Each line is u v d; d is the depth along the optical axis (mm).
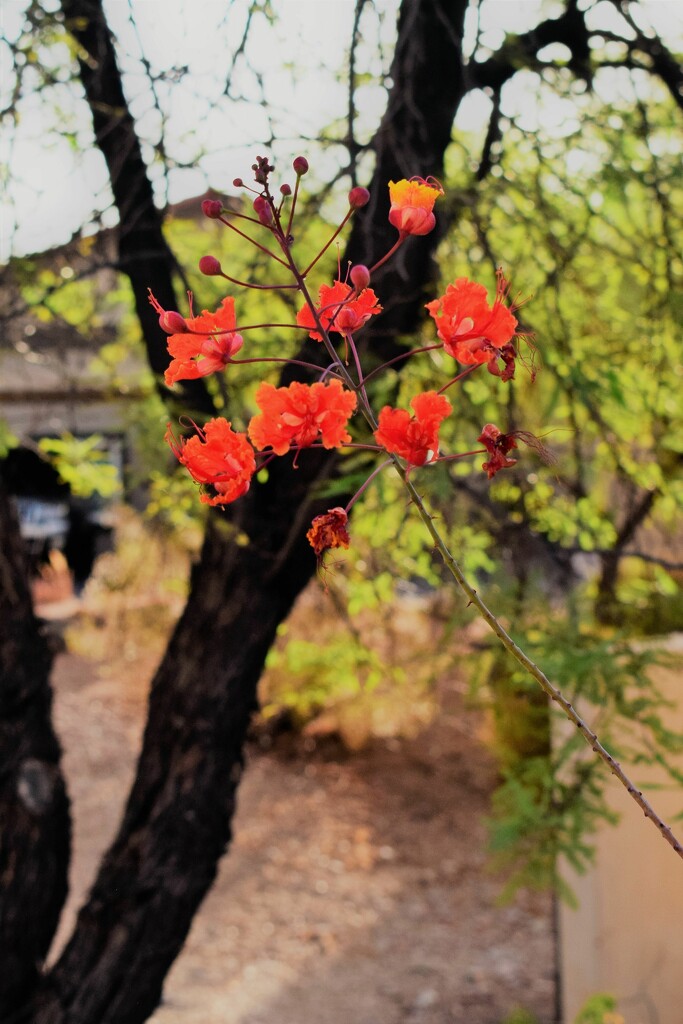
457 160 3932
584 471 4137
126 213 3256
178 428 3172
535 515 3826
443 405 1164
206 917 7027
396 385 3270
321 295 1283
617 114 3656
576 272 3877
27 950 3430
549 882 3146
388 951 6535
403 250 3047
